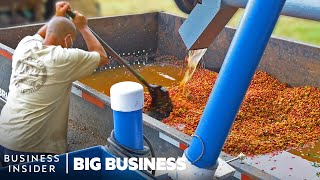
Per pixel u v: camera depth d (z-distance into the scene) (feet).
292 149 11.85
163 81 16.55
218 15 7.40
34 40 9.65
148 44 18.30
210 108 5.17
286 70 15.15
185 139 8.61
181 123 12.87
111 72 17.15
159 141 9.29
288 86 15.15
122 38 17.76
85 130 11.70
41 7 21.95
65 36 9.72
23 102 9.54
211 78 15.96
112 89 5.50
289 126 12.78
